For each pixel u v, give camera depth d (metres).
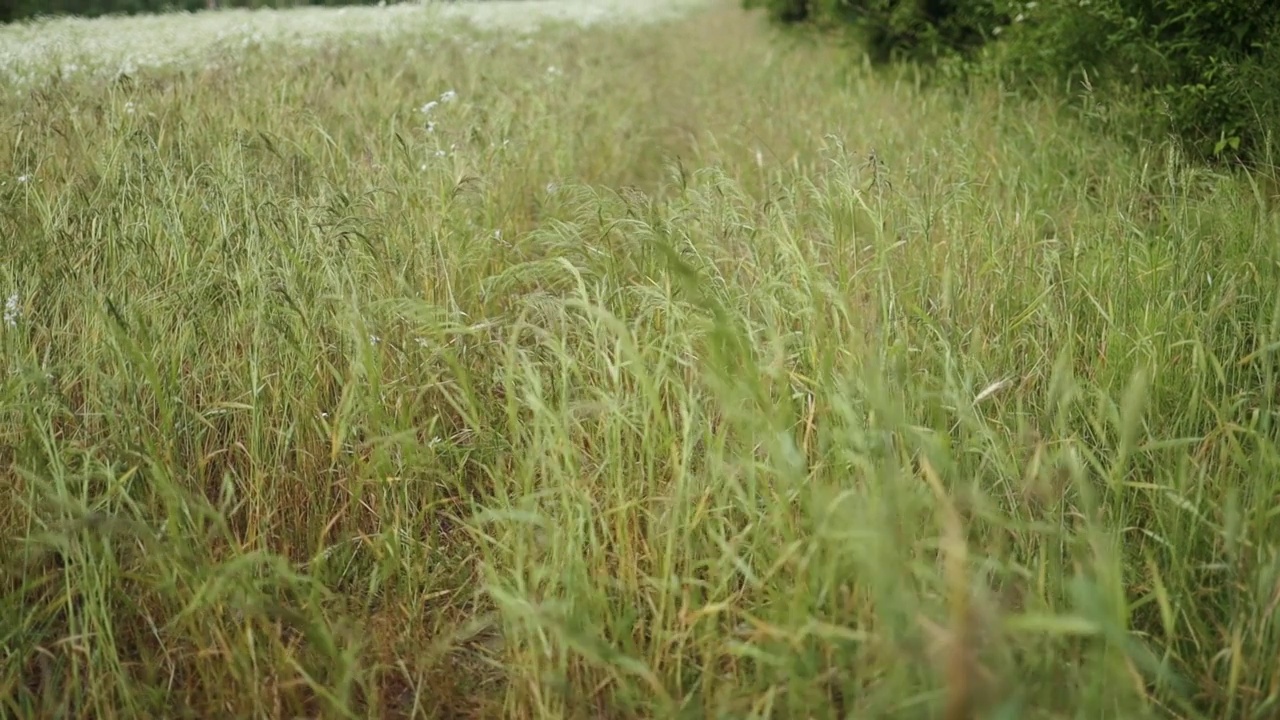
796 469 1.94
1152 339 2.86
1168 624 1.86
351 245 3.44
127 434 2.63
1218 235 3.76
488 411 3.01
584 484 2.42
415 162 4.96
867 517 1.81
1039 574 2.08
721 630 2.22
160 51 9.27
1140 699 1.84
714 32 16.95
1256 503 2.19
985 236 3.71
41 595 2.45
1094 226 4.05
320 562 2.41
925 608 1.80
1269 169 4.47
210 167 4.30
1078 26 6.04
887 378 2.70
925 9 8.54
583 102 7.44
